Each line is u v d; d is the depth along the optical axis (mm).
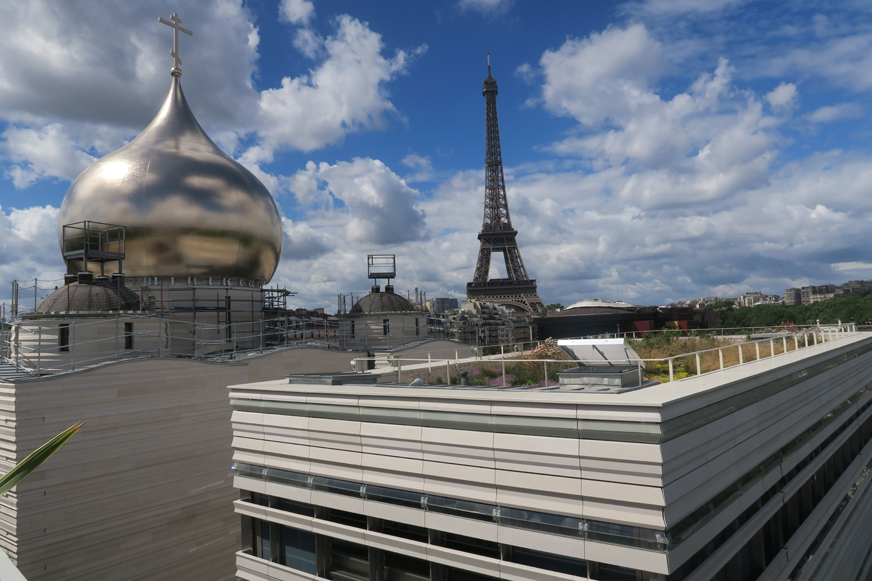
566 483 12562
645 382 14891
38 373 27000
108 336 31922
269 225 47594
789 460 17469
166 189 41625
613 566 12398
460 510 14180
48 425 25297
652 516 11461
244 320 45531
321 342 47188
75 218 41906
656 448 11375
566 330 117188
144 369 28625
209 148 47594
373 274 54812
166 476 29047
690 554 11906
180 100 49375
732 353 27766
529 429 13078
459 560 14312
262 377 35469
